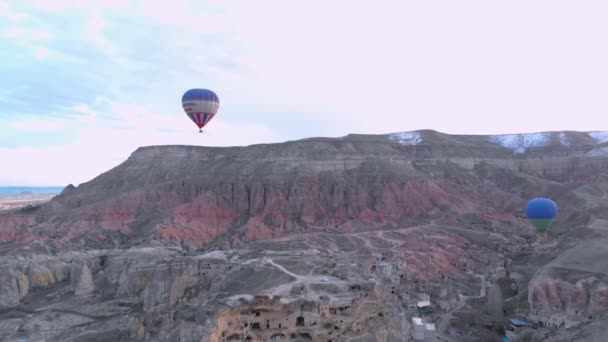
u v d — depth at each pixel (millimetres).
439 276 136875
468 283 135000
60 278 145125
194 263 113750
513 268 142375
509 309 113250
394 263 135000
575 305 105562
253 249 130875
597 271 113438
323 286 80375
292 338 73062
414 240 168375
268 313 73312
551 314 103188
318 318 73438
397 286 122250
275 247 131000
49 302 126500
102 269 147250
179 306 97125
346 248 155500
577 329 94062
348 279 84125
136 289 129375
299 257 101375
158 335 89875
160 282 113062
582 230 155625
